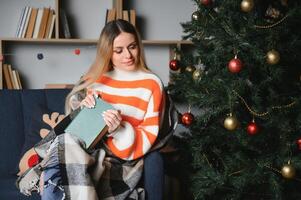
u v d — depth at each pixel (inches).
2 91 87.0
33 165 73.5
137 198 64.6
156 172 66.0
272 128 73.9
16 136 84.4
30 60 116.4
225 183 76.1
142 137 67.6
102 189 63.9
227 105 70.9
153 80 72.3
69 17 116.6
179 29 120.0
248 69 71.0
